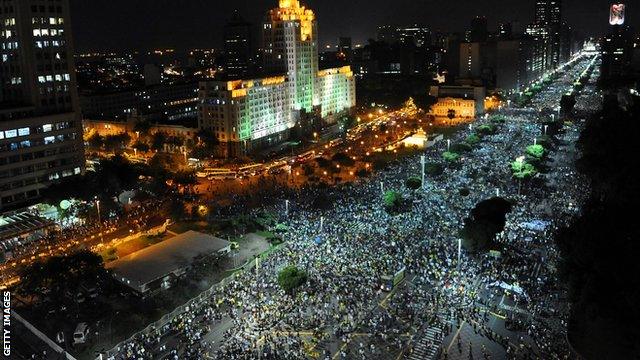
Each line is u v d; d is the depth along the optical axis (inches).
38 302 4626.0
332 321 4045.3
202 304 4409.5
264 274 4805.6
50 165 7150.6
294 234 5713.6
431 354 3639.3
